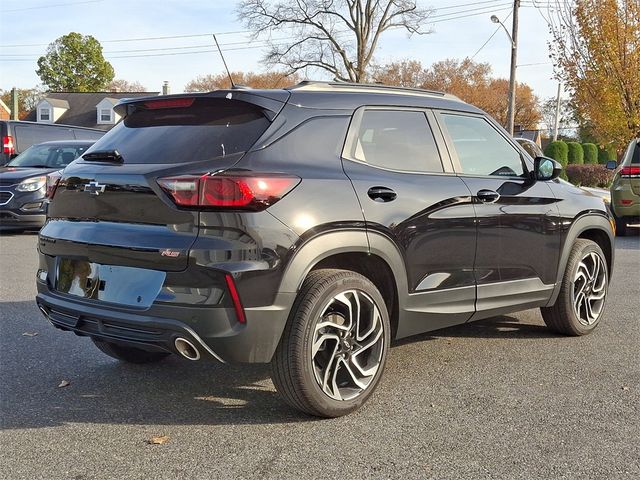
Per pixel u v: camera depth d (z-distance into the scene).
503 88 69.19
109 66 77.06
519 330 5.78
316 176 3.69
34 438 3.53
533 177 5.07
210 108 3.86
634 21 23.06
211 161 3.51
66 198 3.96
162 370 4.70
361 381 3.89
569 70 24.67
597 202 5.70
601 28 23.41
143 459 3.29
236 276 3.33
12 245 10.82
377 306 3.90
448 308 4.41
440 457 3.31
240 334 3.38
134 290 3.53
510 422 3.76
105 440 3.51
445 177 4.41
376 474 3.13
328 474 3.13
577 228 5.37
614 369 4.73
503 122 67.31
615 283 7.99
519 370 4.69
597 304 5.70
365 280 3.83
